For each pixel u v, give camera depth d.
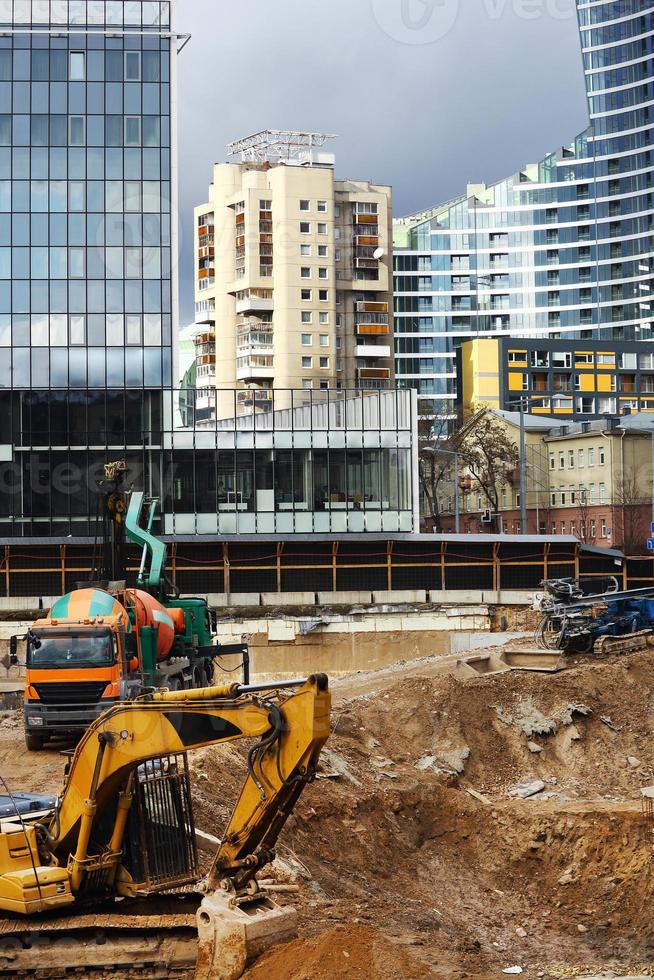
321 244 137.50
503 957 24.97
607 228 186.00
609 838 30.81
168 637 34.44
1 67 67.44
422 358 188.12
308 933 20.30
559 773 38.31
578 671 42.81
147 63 68.12
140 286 67.44
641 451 118.69
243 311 137.75
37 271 67.12
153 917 17.70
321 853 28.39
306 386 136.75
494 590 65.69
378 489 67.12
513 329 188.75
